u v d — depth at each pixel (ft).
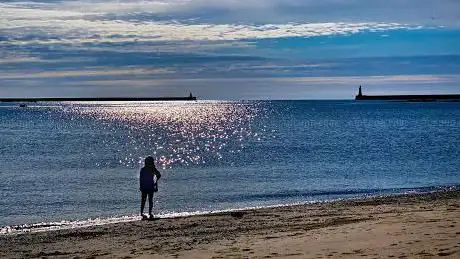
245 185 116.16
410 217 61.36
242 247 48.78
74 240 59.62
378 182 121.39
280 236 54.29
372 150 203.51
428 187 110.83
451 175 133.08
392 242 45.19
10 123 428.56
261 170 144.25
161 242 56.08
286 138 270.87
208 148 220.84
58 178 130.31
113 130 346.33
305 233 54.65
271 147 221.05
